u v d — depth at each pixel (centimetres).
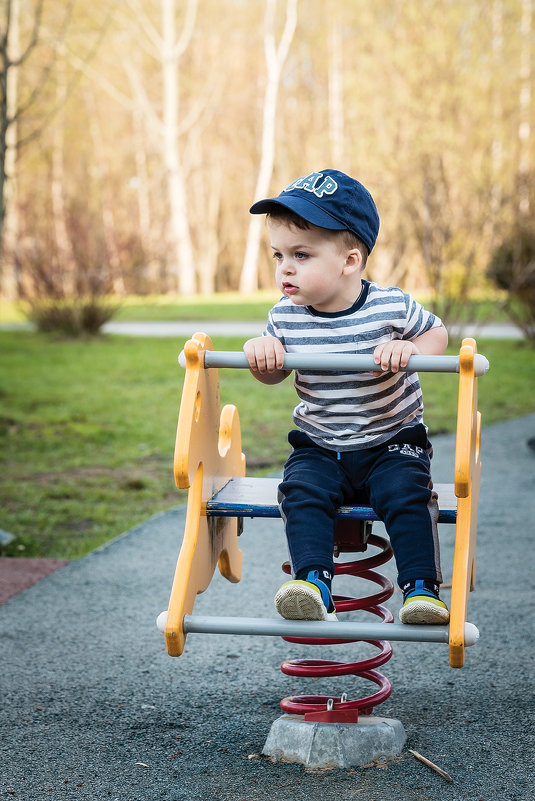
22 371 1302
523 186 1550
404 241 2495
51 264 1800
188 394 250
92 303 1759
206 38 3612
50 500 636
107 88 3416
